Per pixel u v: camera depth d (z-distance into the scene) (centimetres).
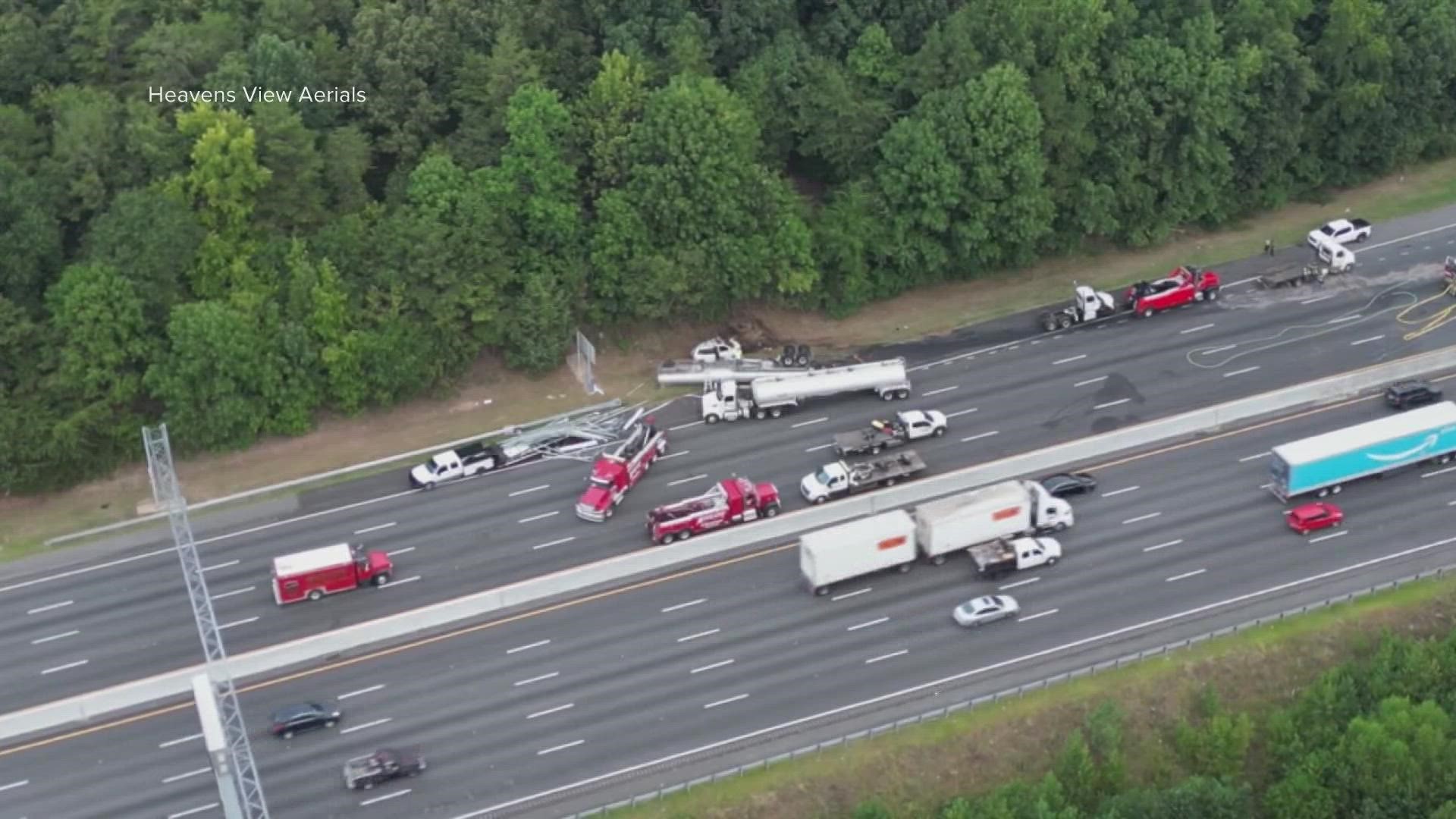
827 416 15688
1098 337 16612
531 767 12200
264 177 15350
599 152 16275
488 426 15662
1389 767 11631
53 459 14638
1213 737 12038
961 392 15912
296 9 16975
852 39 17650
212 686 11362
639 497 14738
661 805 11856
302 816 11869
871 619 13350
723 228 16288
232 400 14962
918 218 16738
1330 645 13000
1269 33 18062
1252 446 15050
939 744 12250
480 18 16888
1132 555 13875
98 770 12344
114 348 14725
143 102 15888
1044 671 12794
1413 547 13825
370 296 15438
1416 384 15475
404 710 12712
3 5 16612
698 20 17050
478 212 15700
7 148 15600
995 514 13688
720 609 13525
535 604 13675
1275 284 17175
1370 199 18775
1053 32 17200
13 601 13888
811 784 12000
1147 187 17612
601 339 16575
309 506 14812
